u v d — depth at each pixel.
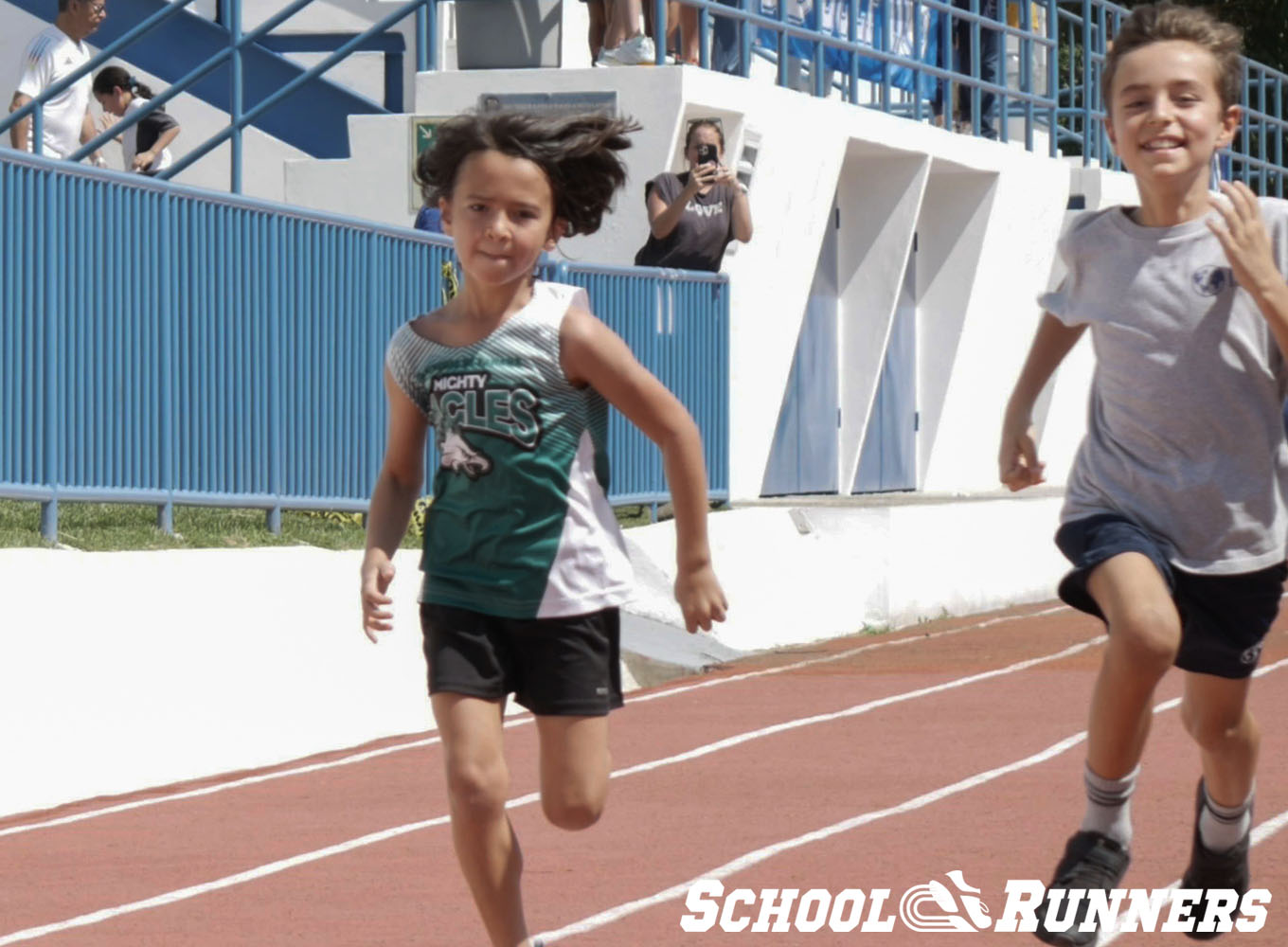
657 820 9.90
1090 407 6.45
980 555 21.58
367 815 10.43
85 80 20.42
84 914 8.24
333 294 15.55
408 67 22.62
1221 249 6.05
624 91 20.22
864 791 10.62
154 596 12.36
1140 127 6.09
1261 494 6.15
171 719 11.93
